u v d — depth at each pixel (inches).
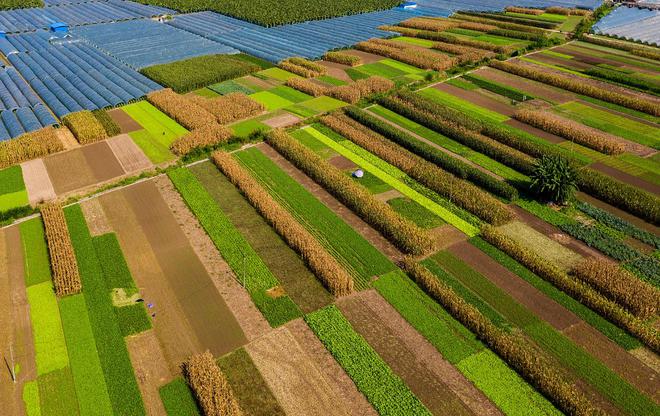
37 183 2370.8
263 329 1620.3
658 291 1696.6
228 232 2033.7
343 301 1721.2
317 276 1815.9
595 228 2054.6
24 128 2859.3
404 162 2493.8
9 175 2433.6
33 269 1857.8
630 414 1346.0
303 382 1453.0
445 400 1397.6
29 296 1733.5
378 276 1828.2
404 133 2748.5
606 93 3211.1
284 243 1987.0
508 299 1711.4
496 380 1446.9
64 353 1535.4
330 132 2842.0
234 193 2292.1
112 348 1545.3
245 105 3056.1
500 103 3198.8
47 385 1444.4
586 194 2293.3
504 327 1603.1
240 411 1364.4
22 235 2033.7
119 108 3120.1
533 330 1593.3
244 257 1902.1
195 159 2561.5
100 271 1839.3
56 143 2637.8
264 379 1461.6
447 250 1939.0
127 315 1660.9
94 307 1688.0
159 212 2171.5
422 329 1609.3
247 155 2603.3
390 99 3166.8
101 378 1456.7
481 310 1667.1
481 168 2500.0
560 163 2209.6
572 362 1488.7
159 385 1449.3
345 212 2181.3
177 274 1835.6
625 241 1983.3
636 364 1486.2
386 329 1614.2
